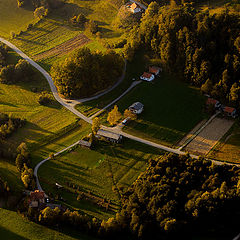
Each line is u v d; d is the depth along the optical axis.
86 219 112.62
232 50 169.38
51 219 112.75
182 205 115.25
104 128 155.00
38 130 159.38
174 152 141.12
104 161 139.62
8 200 124.50
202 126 153.75
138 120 158.62
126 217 112.69
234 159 136.38
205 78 170.12
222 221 112.69
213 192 114.56
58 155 143.62
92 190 127.69
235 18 178.75
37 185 130.00
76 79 173.25
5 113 172.62
